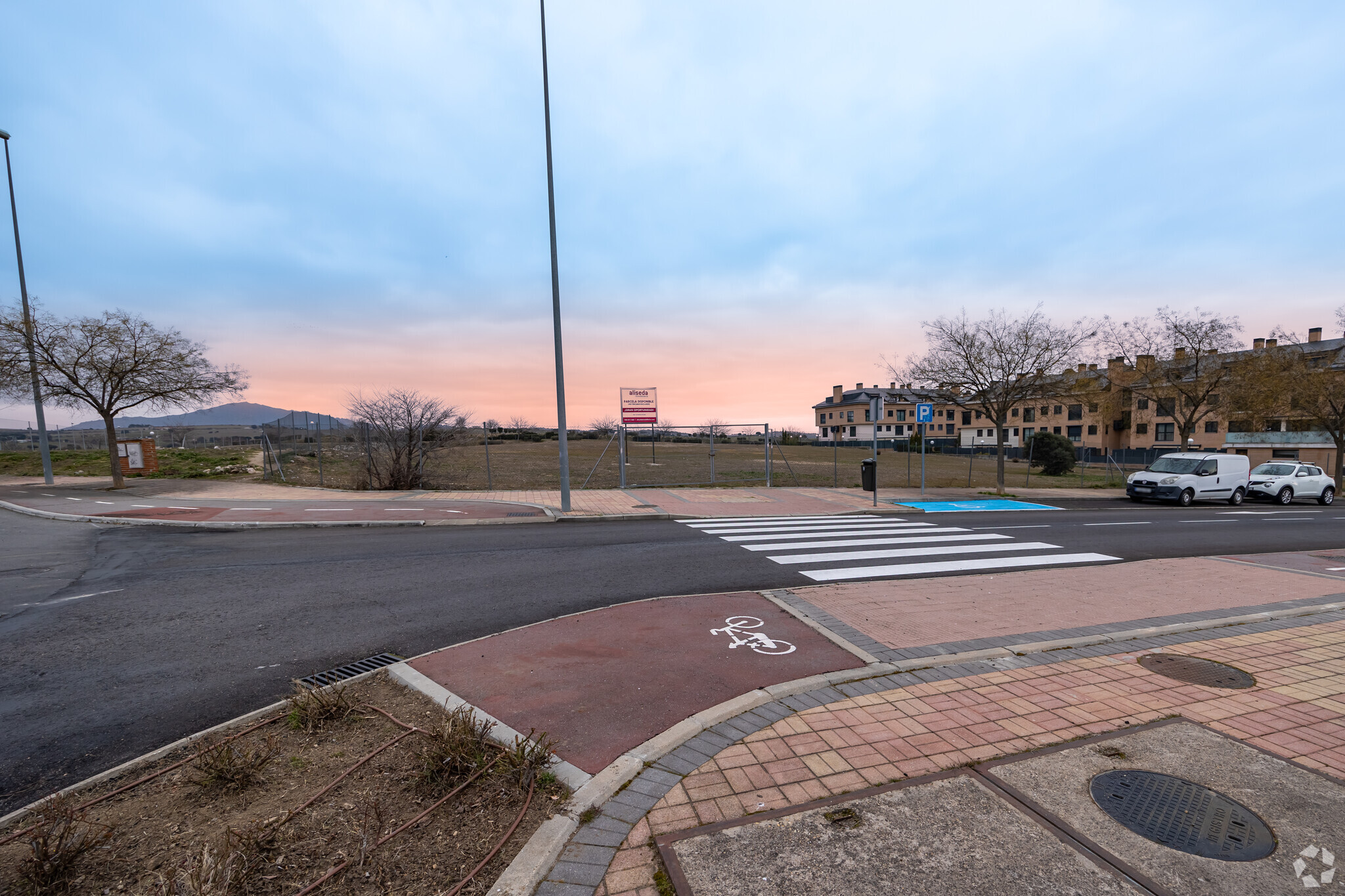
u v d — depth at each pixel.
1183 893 2.49
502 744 3.67
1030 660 5.36
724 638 5.91
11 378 18.67
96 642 5.83
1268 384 25.44
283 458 27.83
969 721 4.10
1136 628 6.29
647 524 13.63
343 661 5.41
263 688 4.82
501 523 13.45
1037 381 21.55
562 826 2.93
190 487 20.00
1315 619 6.78
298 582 8.18
